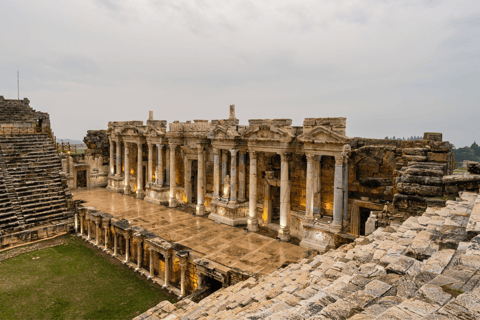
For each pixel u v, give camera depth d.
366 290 6.80
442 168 16.86
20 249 30.61
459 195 14.42
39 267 27.05
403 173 17.05
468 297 5.18
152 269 26.12
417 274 7.05
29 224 33.47
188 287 24.27
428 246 8.88
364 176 25.86
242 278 20.53
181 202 41.22
